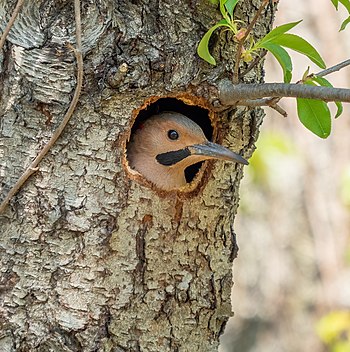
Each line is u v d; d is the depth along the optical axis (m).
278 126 19.62
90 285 8.58
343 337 18.05
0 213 8.39
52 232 8.47
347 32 19.19
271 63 19.12
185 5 8.62
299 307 21.53
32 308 8.48
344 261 19.73
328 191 19.77
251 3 9.12
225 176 9.29
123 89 8.39
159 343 8.95
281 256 21.53
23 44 8.26
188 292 9.07
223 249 9.37
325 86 7.87
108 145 8.54
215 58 8.75
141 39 8.38
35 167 8.37
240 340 21.88
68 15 8.27
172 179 9.16
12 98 8.32
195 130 9.41
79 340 8.58
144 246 8.77
